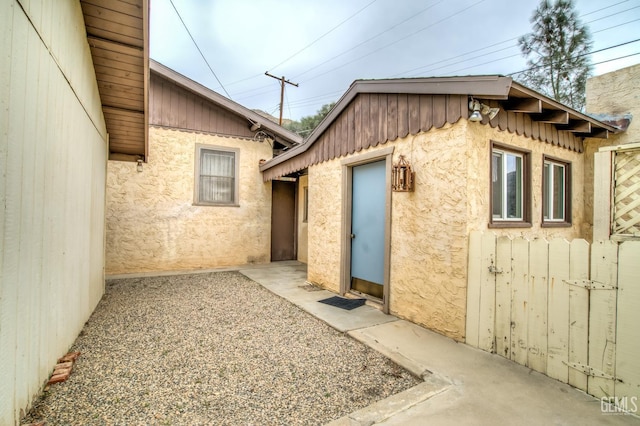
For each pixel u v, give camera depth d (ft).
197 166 24.64
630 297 6.79
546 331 8.23
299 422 6.33
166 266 23.62
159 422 6.23
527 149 12.97
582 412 6.63
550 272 8.20
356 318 12.72
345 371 8.53
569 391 7.44
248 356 9.41
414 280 12.16
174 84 23.93
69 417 6.31
